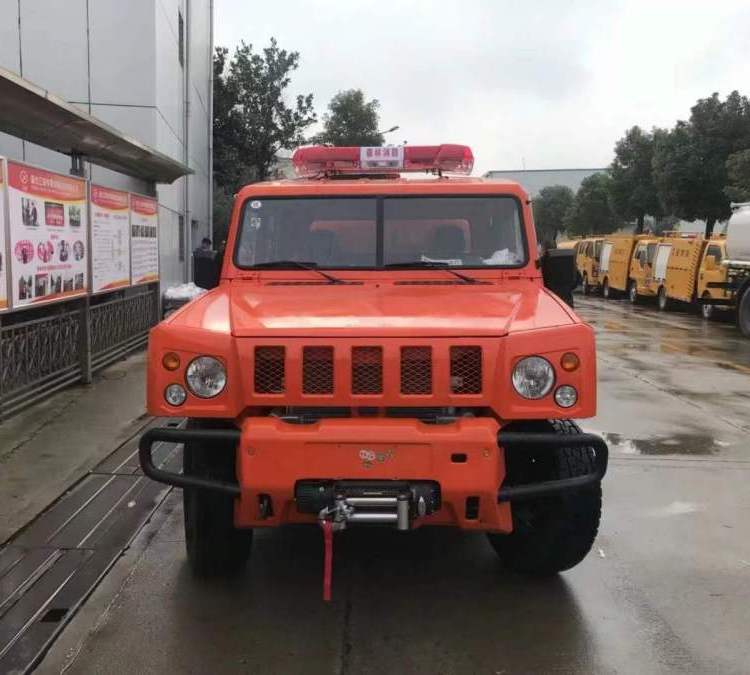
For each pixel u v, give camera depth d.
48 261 7.45
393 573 4.20
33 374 7.66
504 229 4.65
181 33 17.83
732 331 17.44
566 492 3.46
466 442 3.29
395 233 4.63
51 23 13.25
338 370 3.39
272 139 30.73
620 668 3.24
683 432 7.41
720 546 4.58
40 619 3.60
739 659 3.32
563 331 3.44
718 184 26.33
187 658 3.28
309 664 3.25
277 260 4.61
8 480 5.50
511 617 3.69
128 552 4.39
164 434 3.45
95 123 8.16
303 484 3.35
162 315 14.25
